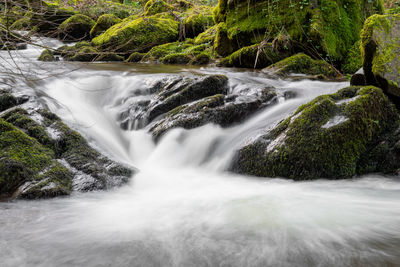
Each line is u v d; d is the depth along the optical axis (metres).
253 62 8.50
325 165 3.85
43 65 8.43
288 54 8.29
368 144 4.06
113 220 3.03
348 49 8.12
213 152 4.68
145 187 3.89
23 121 4.20
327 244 2.56
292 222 2.94
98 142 4.73
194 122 4.87
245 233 2.76
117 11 16.75
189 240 2.66
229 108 5.05
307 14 7.92
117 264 2.35
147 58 10.94
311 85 6.33
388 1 10.55
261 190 3.76
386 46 4.47
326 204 3.32
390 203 3.32
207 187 3.94
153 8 14.70
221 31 9.43
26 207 3.20
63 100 5.74
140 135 5.18
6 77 5.69
